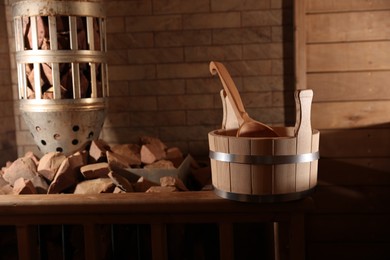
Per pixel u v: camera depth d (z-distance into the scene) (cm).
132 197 147
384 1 194
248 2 253
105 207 145
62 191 192
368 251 210
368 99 200
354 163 205
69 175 190
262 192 129
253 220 142
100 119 216
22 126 271
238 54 256
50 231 184
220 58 258
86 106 206
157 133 266
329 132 204
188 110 263
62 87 203
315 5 197
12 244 191
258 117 259
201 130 263
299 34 198
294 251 140
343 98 201
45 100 199
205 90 260
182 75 261
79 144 211
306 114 127
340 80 200
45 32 200
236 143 128
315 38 199
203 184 213
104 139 268
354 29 197
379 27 196
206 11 255
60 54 198
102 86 217
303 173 131
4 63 262
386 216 207
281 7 251
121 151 222
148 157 221
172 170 203
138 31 259
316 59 200
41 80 201
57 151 210
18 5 202
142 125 266
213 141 137
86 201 146
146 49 260
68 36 204
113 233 174
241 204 138
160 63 261
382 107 200
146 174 205
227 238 144
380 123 201
